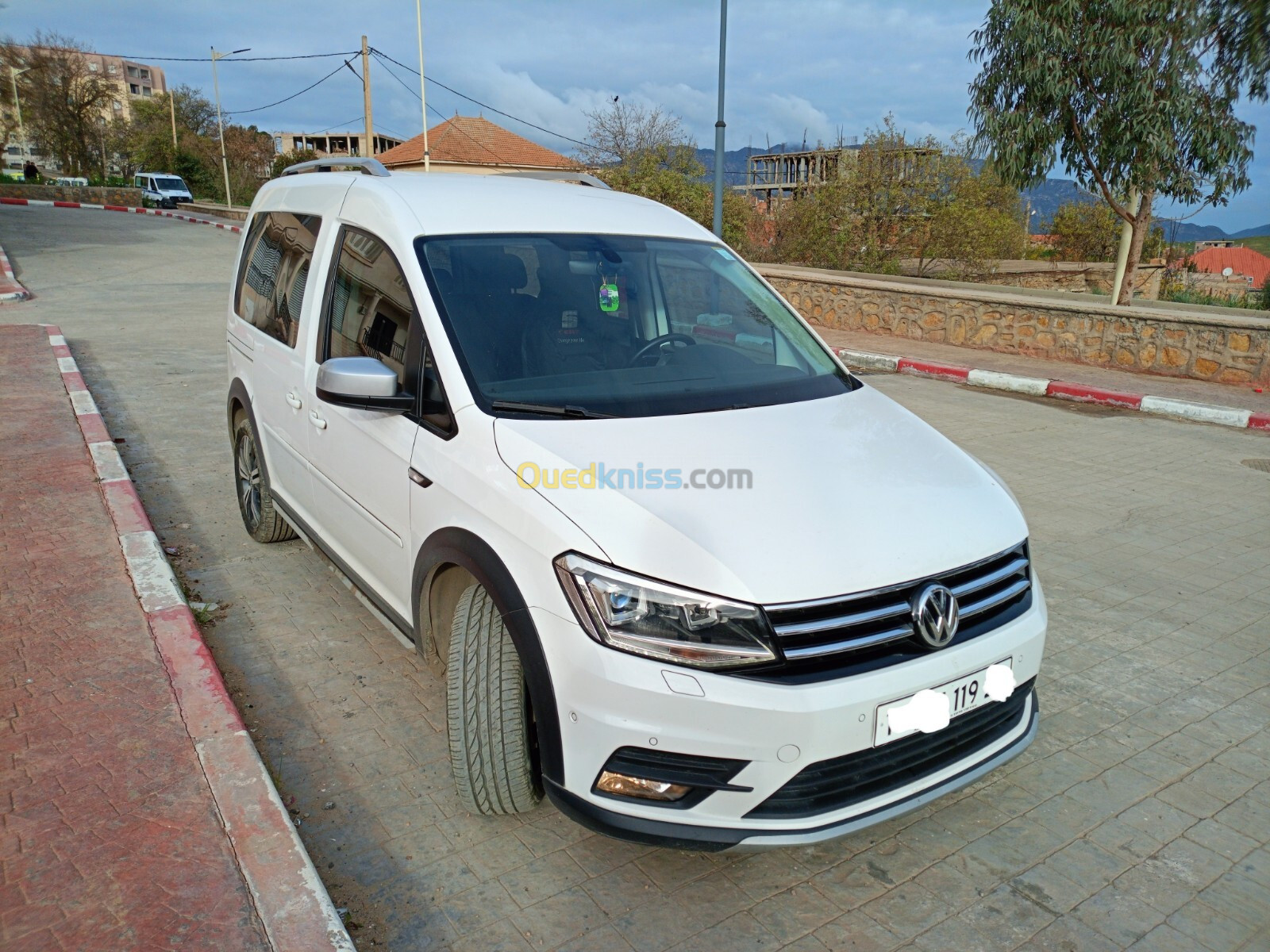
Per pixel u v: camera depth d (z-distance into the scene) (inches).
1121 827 120.3
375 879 106.8
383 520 131.0
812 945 99.0
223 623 169.8
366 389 118.8
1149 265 859.4
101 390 355.6
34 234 1067.9
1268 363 397.4
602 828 94.4
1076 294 546.3
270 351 174.4
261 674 152.3
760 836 92.3
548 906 103.3
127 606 162.1
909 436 125.3
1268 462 300.7
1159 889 109.0
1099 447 317.1
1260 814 123.5
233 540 209.6
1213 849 116.3
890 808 96.5
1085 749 138.3
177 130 2353.6
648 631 91.0
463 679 107.5
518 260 135.0
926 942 100.0
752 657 90.2
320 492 155.1
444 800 121.3
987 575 103.7
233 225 1258.0
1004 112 456.4
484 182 156.7
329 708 142.6
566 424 112.3
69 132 2240.4
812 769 92.4
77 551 185.5
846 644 92.7
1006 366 456.4
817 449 114.5
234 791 112.3
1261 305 574.2
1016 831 119.3
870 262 901.8
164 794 112.0
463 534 108.8
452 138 1841.8
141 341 469.4
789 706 89.4
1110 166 449.1
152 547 185.6
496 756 107.0
